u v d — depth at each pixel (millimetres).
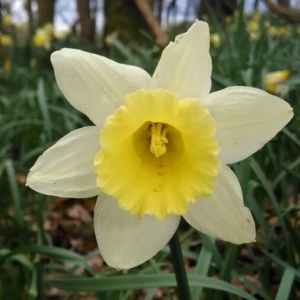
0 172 175
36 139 271
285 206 147
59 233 204
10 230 185
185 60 77
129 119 78
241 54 219
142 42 489
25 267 138
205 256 112
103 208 79
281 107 74
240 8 215
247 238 77
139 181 84
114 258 78
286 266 111
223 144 77
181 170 85
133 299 150
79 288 89
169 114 77
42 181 76
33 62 525
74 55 76
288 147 173
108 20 501
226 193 77
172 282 89
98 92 77
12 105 313
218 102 77
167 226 79
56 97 288
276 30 362
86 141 78
